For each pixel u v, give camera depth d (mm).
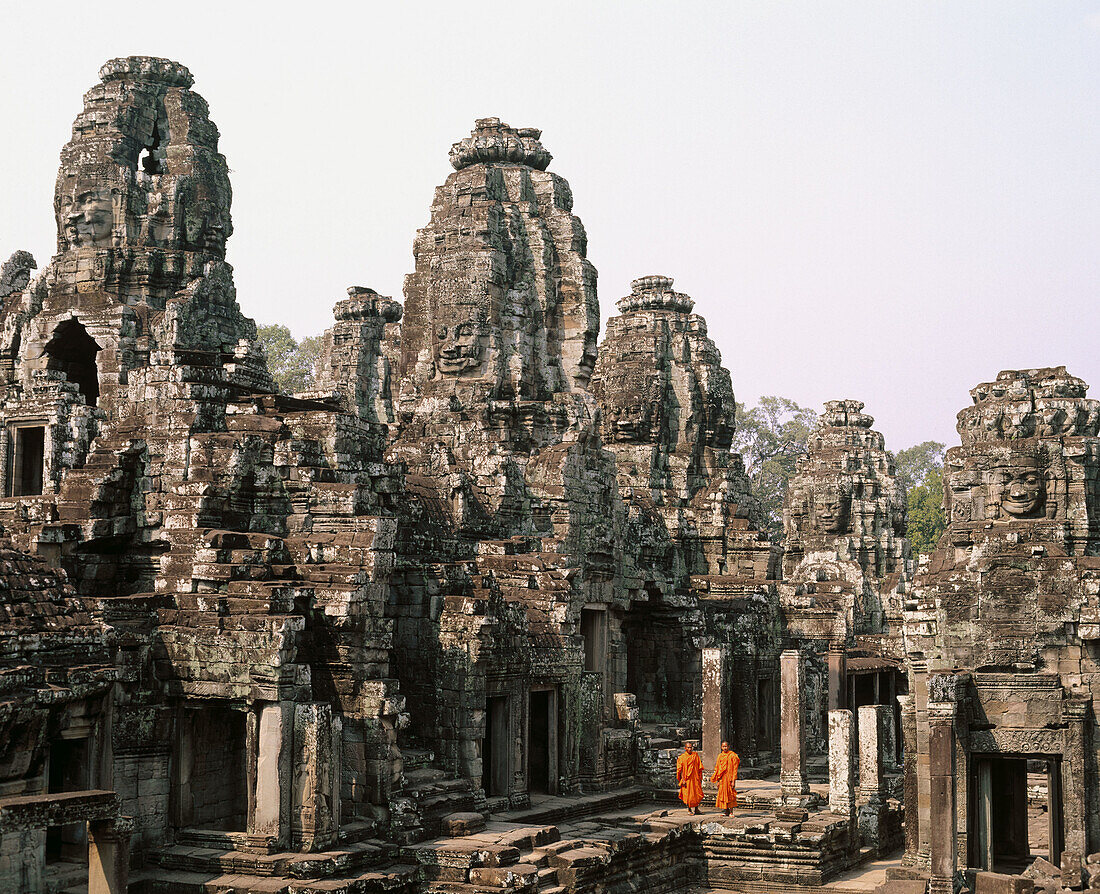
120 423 34406
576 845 31828
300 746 27969
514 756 36625
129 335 42125
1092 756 30625
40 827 21406
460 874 29000
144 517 33281
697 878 35438
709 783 41000
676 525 54906
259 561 30469
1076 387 34938
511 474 43719
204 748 29672
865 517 76062
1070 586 31406
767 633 51812
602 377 61062
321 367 57250
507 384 48906
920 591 32844
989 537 33094
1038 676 31000
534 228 50938
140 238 44188
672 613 50656
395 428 48281
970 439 35438
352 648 30594
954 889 29547
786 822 35438
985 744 31266
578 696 40344
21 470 39312
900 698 33188
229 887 26312
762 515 92812
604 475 46500
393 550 32000
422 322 49688
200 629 28406
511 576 40031
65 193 43938
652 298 61812
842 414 80500
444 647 35219
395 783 30547
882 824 38781
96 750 25891
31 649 24891
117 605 28516
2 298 47781
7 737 23375
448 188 50438
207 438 32938
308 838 27828
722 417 62594
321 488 32875
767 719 51250
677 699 50281
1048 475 33562
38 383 39312
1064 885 28875
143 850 27812
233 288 44750
